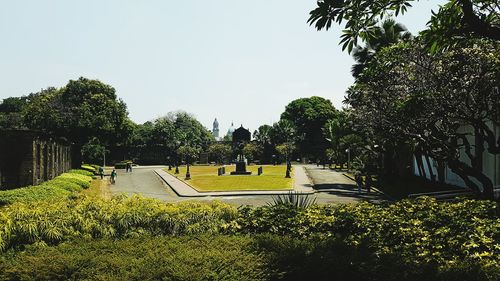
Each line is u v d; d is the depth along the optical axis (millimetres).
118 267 5953
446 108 17922
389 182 37062
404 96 21484
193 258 6180
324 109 107750
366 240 7895
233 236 8086
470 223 8352
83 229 8484
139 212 9133
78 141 61375
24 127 63031
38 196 19984
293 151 96812
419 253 7215
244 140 101312
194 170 66188
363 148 50031
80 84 63312
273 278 5883
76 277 5859
